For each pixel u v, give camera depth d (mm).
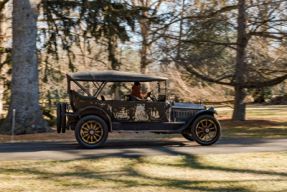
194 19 14461
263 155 6430
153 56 14406
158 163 5676
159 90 8367
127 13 14742
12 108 11430
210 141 8023
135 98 7734
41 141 9367
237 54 14562
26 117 11367
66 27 16219
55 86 24312
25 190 4031
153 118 7797
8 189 4062
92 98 7539
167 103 7863
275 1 13320
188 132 8266
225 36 15164
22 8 11742
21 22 11719
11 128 11203
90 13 15312
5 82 16969
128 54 18859
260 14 14086
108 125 7719
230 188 4184
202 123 8047
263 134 11172
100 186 4242
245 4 14383
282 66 14242
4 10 19125
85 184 4332
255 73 14930
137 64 19891
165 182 4469
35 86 11836
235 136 10430
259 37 15094
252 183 4410
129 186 4250
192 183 4418
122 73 7824
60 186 4227
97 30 16781
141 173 4984
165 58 14156
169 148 7422
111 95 18359
